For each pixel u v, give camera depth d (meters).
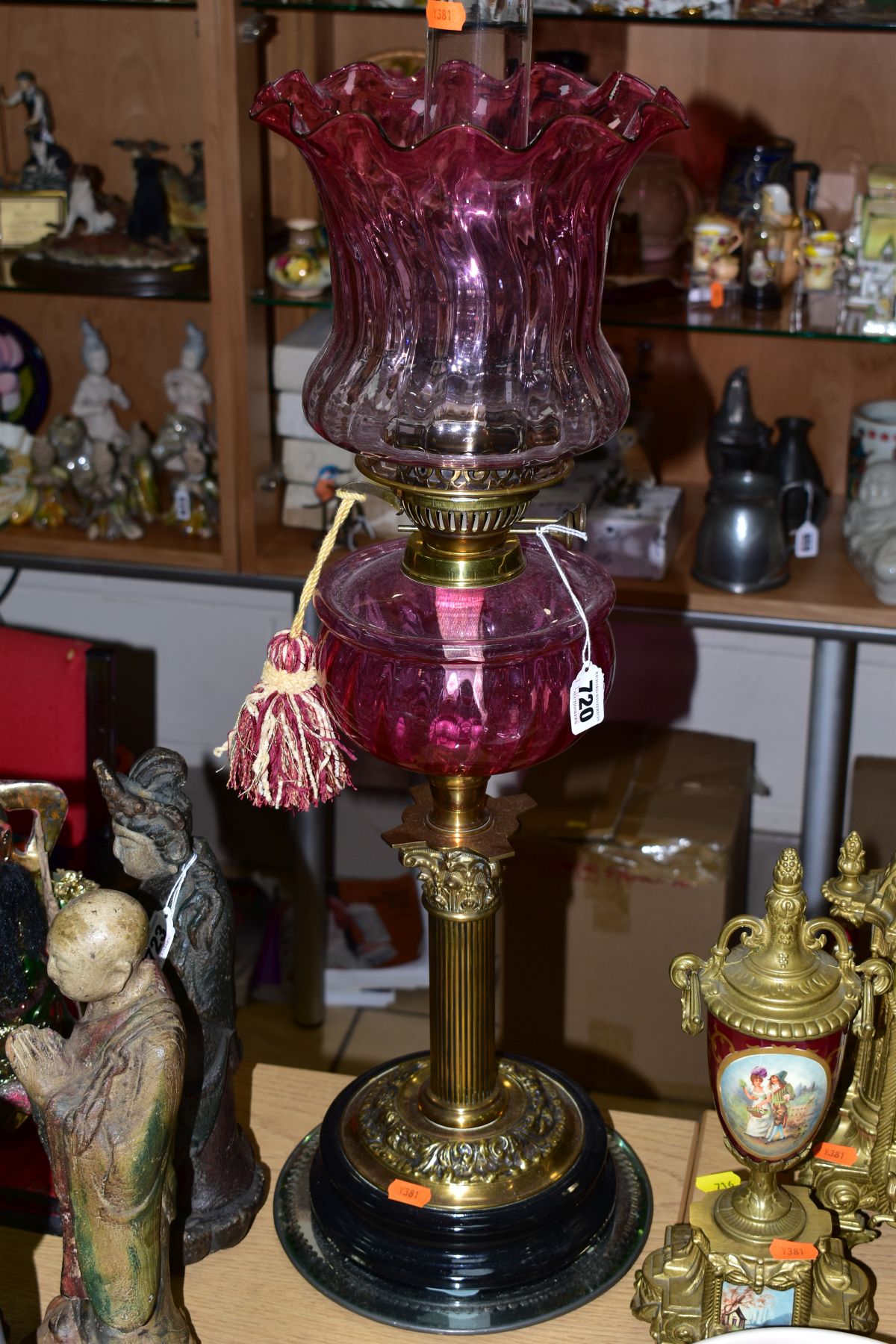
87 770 1.52
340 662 0.86
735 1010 0.84
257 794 0.90
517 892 1.94
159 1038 0.78
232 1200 0.97
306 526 2.08
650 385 2.23
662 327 1.86
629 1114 1.10
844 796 1.95
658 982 1.93
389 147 0.71
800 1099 0.85
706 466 2.26
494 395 0.78
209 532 2.06
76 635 2.58
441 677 0.81
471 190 0.73
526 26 0.80
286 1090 1.12
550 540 0.98
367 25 2.09
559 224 0.77
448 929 0.92
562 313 0.79
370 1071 1.05
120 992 0.79
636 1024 1.97
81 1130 0.77
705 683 2.39
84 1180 0.78
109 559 2.05
